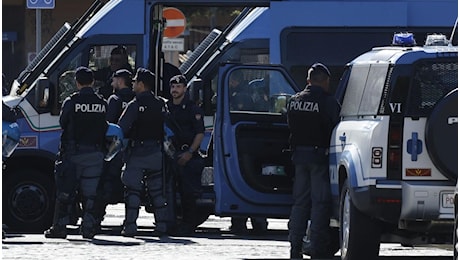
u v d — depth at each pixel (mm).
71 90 38250
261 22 40281
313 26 40188
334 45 40250
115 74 36250
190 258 29312
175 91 36469
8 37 84000
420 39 40219
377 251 26312
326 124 28984
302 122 29156
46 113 37875
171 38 55719
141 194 36531
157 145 34844
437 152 25094
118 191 36250
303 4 40188
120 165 36031
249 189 32844
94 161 34125
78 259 28688
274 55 40125
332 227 29672
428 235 26156
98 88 38812
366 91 26719
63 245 32250
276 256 30406
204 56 39969
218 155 33031
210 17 82250
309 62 40188
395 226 26297
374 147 25484
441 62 25562
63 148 34125
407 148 25359
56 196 34906
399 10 40156
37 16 53719
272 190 32844
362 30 40188
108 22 39188
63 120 34000
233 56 40125
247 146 32938
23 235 35969
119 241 33656
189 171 36250
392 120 25422
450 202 25203
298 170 29594
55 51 38781
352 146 26484
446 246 26984
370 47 40219
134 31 39312
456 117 25078
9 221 37375
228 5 40156
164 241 33938
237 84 33594
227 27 40906
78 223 40625
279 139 33094
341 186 27609
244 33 40219
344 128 27516
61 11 83125
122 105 35969
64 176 34000
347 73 28547
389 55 26266
